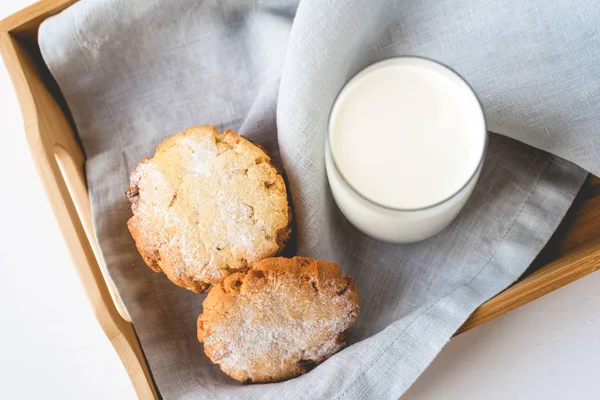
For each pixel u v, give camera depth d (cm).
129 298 47
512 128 47
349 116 44
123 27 48
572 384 49
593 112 45
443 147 44
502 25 45
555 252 48
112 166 50
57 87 51
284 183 45
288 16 50
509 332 49
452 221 48
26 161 54
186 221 44
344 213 47
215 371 46
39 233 54
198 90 51
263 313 43
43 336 53
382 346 44
